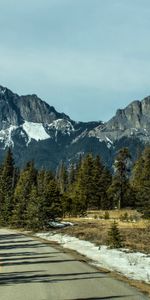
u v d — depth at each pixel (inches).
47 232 2918.3
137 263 1158.3
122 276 929.5
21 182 5049.2
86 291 724.0
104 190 5255.9
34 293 698.8
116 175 5275.6
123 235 2082.9
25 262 1208.8
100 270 1030.4
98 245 1747.0
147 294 708.7
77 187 5157.5
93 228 2763.3
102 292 716.0
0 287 763.4
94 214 4532.5
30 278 887.1
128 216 3887.8
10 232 3115.2
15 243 2012.8
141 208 3304.6
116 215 4301.2
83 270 1027.3
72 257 1360.7
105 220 3693.4
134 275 948.0
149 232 2261.3
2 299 645.3
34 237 2524.6
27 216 3275.1
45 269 1041.5
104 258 1310.3
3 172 6008.9
